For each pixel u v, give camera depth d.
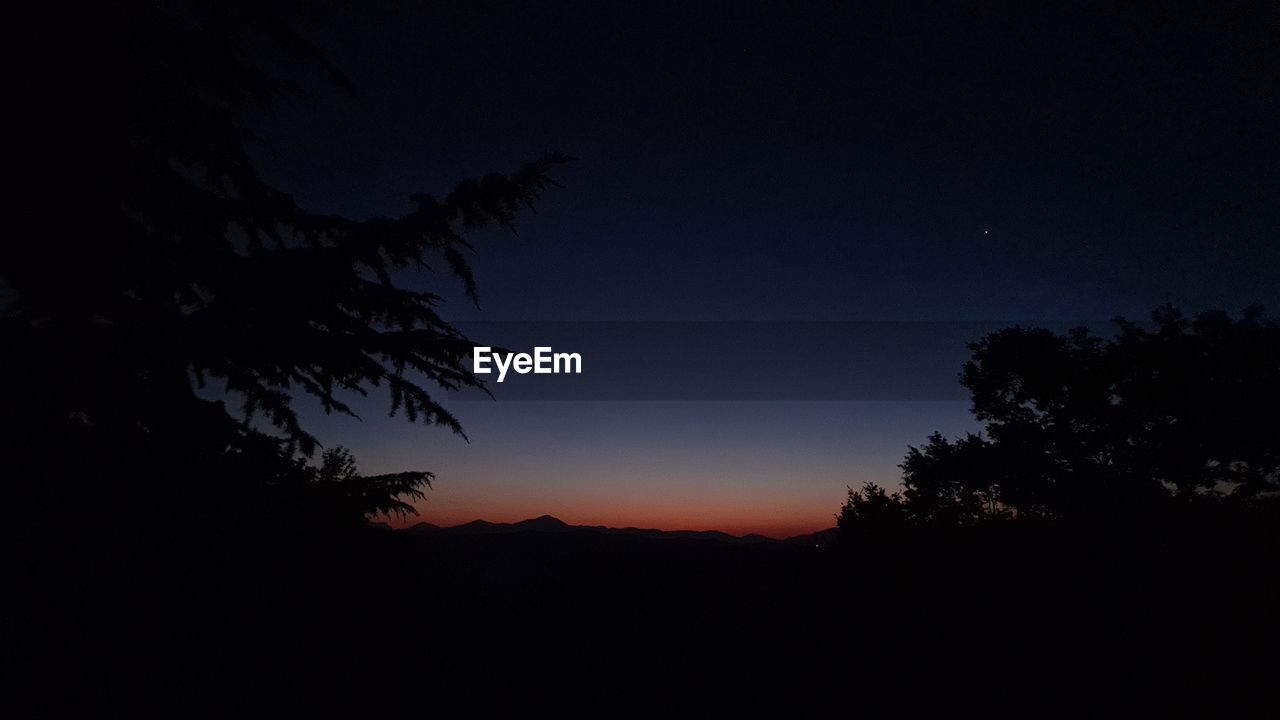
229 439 4.32
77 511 3.27
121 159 3.44
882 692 8.39
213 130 3.87
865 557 12.61
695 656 9.77
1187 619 8.09
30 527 3.13
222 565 3.71
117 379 3.69
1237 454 20.45
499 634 8.75
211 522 3.77
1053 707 7.20
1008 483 22.23
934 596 10.63
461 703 5.93
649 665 9.05
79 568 3.17
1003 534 12.90
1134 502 15.16
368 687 4.71
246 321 4.11
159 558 3.42
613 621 10.30
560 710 7.10
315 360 4.40
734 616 14.34
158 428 3.86
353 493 5.52
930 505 14.34
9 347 3.35
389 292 4.66
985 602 9.89
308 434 5.23
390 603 5.92
